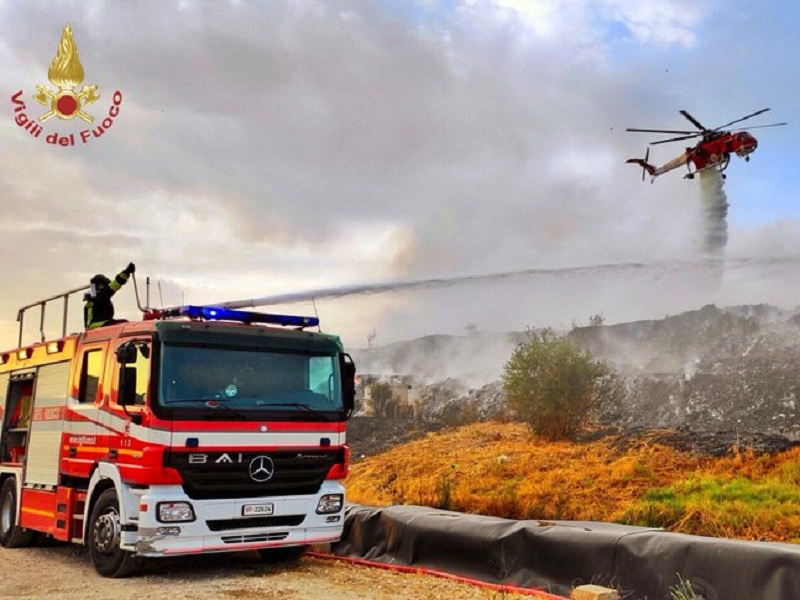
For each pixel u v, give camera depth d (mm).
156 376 8758
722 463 12539
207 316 9508
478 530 9086
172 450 8609
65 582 8906
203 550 8727
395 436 19188
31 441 11430
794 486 11016
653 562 7344
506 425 18141
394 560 9938
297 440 9500
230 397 9148
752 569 6609
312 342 9945
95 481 9500
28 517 11219
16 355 12477
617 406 17297
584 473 13352
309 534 9531
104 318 10891
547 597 7816
